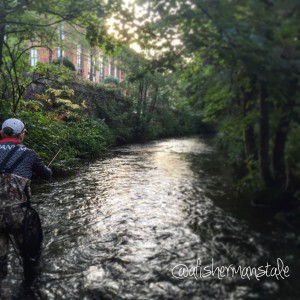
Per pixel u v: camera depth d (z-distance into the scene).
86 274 3.34
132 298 2.93
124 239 4.23
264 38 3.49
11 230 3.10
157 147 16.66
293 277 3.24
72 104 14.08
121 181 7.71
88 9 4.76
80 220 4.93
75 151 10.55
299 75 3.68
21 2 4.75
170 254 3.81
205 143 19.62
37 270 3.40
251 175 6.27
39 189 6.72
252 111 5.22
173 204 5.80
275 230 4.46
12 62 8.31
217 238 4.24
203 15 3.69
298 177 5.19
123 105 20.41
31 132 8.23
